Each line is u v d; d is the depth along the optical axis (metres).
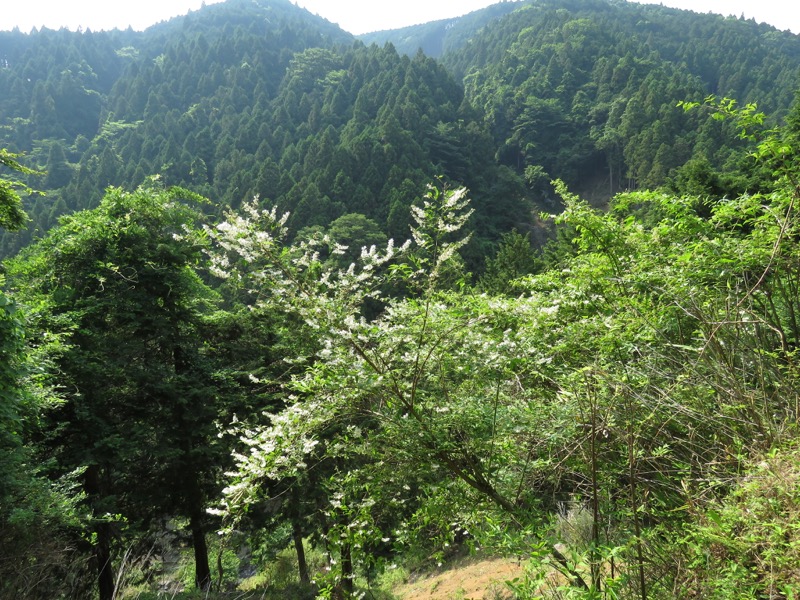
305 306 3.92
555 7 168.12
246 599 10.69
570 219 4.76
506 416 3.58
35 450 8.96
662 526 2.90
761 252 3.93
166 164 79.19
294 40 153.12
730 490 2.56
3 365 6.50
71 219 12.66
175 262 12.67
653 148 71.44
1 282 8.89
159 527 12.91
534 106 103.06
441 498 3.75
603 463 3.35
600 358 3.82
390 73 98.75
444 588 8.31
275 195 62.62
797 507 2.15
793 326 3.72
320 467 9.44
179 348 12.99
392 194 55.78
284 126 94.25
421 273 3.89
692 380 3.17
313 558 15.22
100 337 11.55
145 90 126.62
